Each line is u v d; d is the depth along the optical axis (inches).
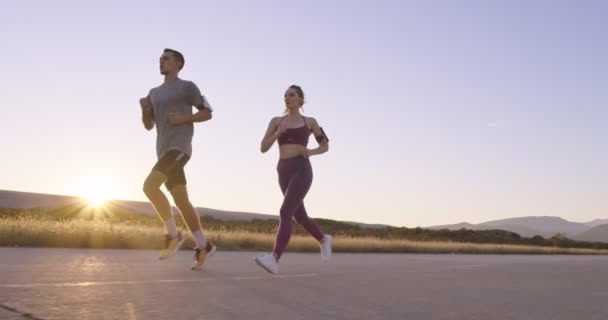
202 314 125.1
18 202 3351.4
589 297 191.0
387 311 142.9
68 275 190.5
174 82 231.9
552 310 156.9
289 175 246.2
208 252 239.8
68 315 117.0
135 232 524.1
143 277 194.5
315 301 154.5
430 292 188.4
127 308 128.5
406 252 912.9
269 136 252.5
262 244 680.4
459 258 542.3
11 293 142.2
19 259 255.8
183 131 230.1
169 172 227.6
